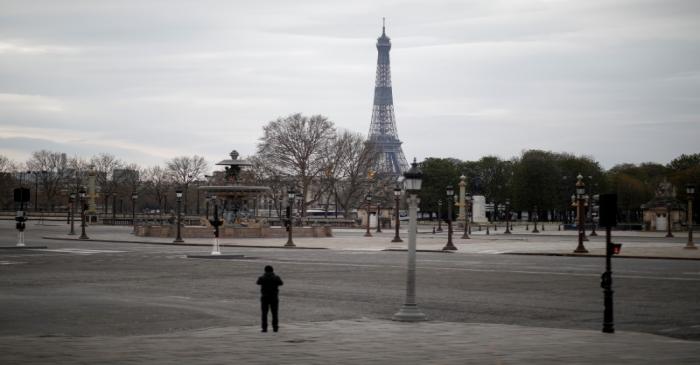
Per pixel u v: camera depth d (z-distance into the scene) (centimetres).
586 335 2361
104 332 2416
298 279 4328
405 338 2292
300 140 19075
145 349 2047
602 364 1812
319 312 2980
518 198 19962
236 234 10600
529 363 1834
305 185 19112
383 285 4000
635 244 8800
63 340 2209
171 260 5866
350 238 10812
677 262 5762
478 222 17762
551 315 2897
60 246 7838
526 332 2433
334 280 4272
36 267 5141
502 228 16512
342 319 2786
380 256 6469
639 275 4547
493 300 3359
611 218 2444
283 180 19000
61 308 2981
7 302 3164
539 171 19738
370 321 2717
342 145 19562
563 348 2086
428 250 7425
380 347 2112
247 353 1992
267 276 2448
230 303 3234
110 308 2998
